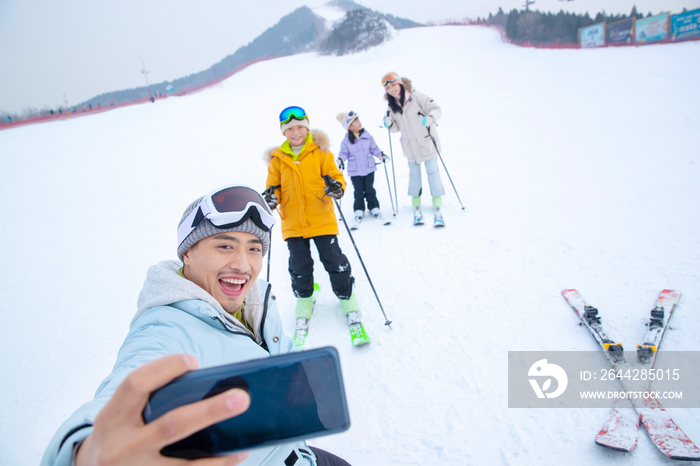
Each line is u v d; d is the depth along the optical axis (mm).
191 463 402
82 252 6062
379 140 10664
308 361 452
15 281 5355
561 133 8711
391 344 2900
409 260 4184
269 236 1139
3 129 27141
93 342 3760
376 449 2074
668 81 13266
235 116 17562
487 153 8109
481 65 24875
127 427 335
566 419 2059
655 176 5266
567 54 26109
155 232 6461
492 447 1973
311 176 2980
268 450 933
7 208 8891
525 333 2758
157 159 11727
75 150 14812
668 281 3023
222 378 406
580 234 4039
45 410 2920
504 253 3939
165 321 832
